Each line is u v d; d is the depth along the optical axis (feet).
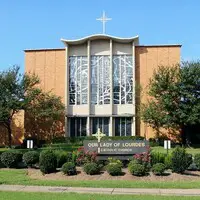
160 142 161.79
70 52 179.52
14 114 175.63
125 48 177.68
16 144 174.60
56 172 63.26
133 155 66.59
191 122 152.15
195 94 155.12
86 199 41.86
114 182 54.80
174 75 156.66
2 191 47.83
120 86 175.63
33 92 164.76
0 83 158.81
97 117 175.01
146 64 176.14
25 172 66.08
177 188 50.29
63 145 152.76
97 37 175.32
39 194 45.29
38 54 182.29
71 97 177.27
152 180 57.21
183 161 61.36
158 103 157.38
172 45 175.42
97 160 66.54
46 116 169.89
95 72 177.06
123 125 174.29
